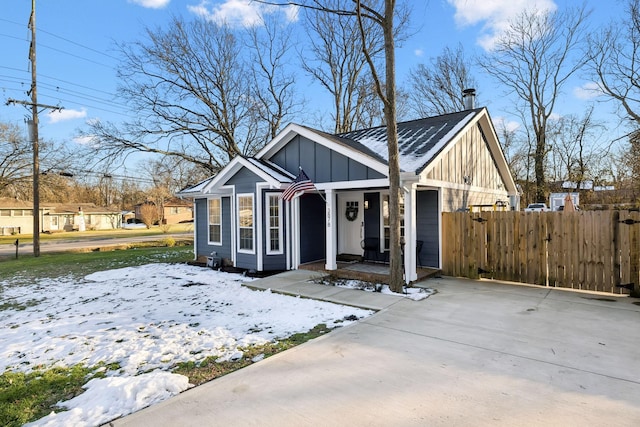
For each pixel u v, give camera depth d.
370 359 3.88
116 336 5.01
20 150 26.20
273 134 23.78
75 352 4.51
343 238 10.88
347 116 24.30
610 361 3.74
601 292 6.83
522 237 7.66
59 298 7.64
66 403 3.26
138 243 22.86
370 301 6.33
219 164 22.02
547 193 21.75
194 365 3.94
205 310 6.30
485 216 8.11
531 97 22.34
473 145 10.73
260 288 7.70
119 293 7.90
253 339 4.71
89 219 47.47
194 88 20.62
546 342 4.30
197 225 12.58
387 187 8.45
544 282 7.39
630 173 19.83
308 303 6.47
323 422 2.75
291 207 9.73
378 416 2.81
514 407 2.90
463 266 8.43
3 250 21.27
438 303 6.15
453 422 2.71
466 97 11.54
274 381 3.44
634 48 16.61
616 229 6.58
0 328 5.68
